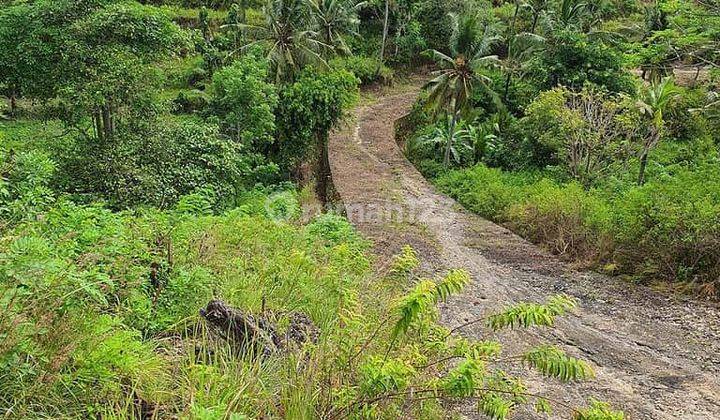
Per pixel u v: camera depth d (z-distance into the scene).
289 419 3.44
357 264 7.41
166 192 13.71
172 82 26.80
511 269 10.95
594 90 20.06
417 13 36.19
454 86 22.64
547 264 11.31
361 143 24.06
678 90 20.89
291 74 23.25
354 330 4.09
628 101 17.03
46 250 3.76
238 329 4.29
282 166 21.52
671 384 6.34
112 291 4.02
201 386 3.36
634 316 8.52
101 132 14.70
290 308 5.41
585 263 11.12
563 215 12.73
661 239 9.96
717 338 7.73
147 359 3.54
